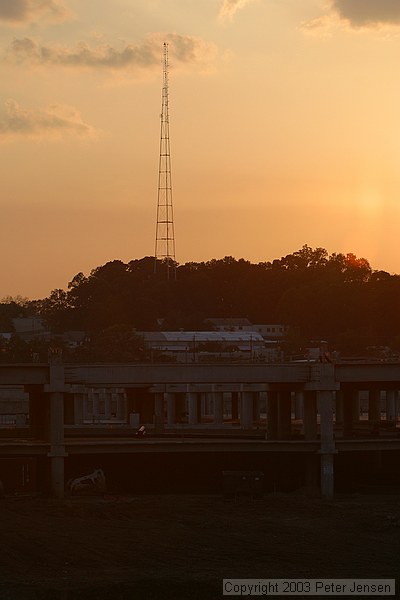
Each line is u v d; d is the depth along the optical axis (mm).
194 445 159250
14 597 103312
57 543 126875
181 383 159375
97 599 103812
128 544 127375
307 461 165750
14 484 165875
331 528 138375
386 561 120875
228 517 144875
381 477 189125
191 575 112188
